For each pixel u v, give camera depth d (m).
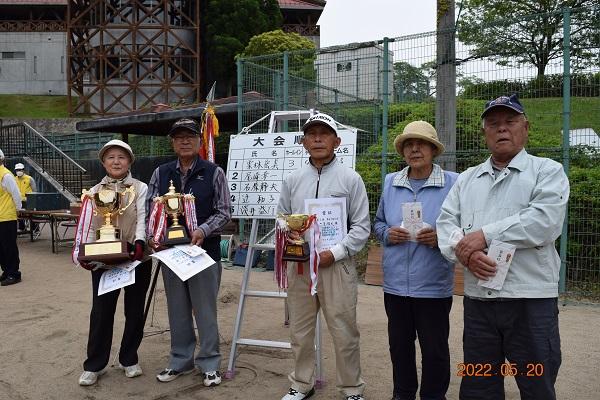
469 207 2.87
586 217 6.67
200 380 4.17
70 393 3.97
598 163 6.93
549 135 7.05
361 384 3.68
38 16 33.53
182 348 4.20
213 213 4.20
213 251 4.18
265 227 8.92
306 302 3.71
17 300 6.87
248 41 26.23
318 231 3.52
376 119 10.35
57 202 12.11
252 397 3.87
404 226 3.37
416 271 3.38
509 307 2.69
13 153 17.58
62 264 9.50
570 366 4.35
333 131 3.59
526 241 2.59
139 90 25.59
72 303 6.66
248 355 4.75
